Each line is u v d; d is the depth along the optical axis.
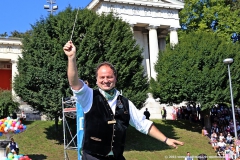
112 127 3.82
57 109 27.91
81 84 3.72
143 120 4.10
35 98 28.53
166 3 51.44
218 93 34.94
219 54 36.62
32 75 28.67
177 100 37.03
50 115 28.75
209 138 33.97
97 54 29.97
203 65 36.88
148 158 26.52
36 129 31.70
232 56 37.03
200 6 55.31
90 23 31.02
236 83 36.34
